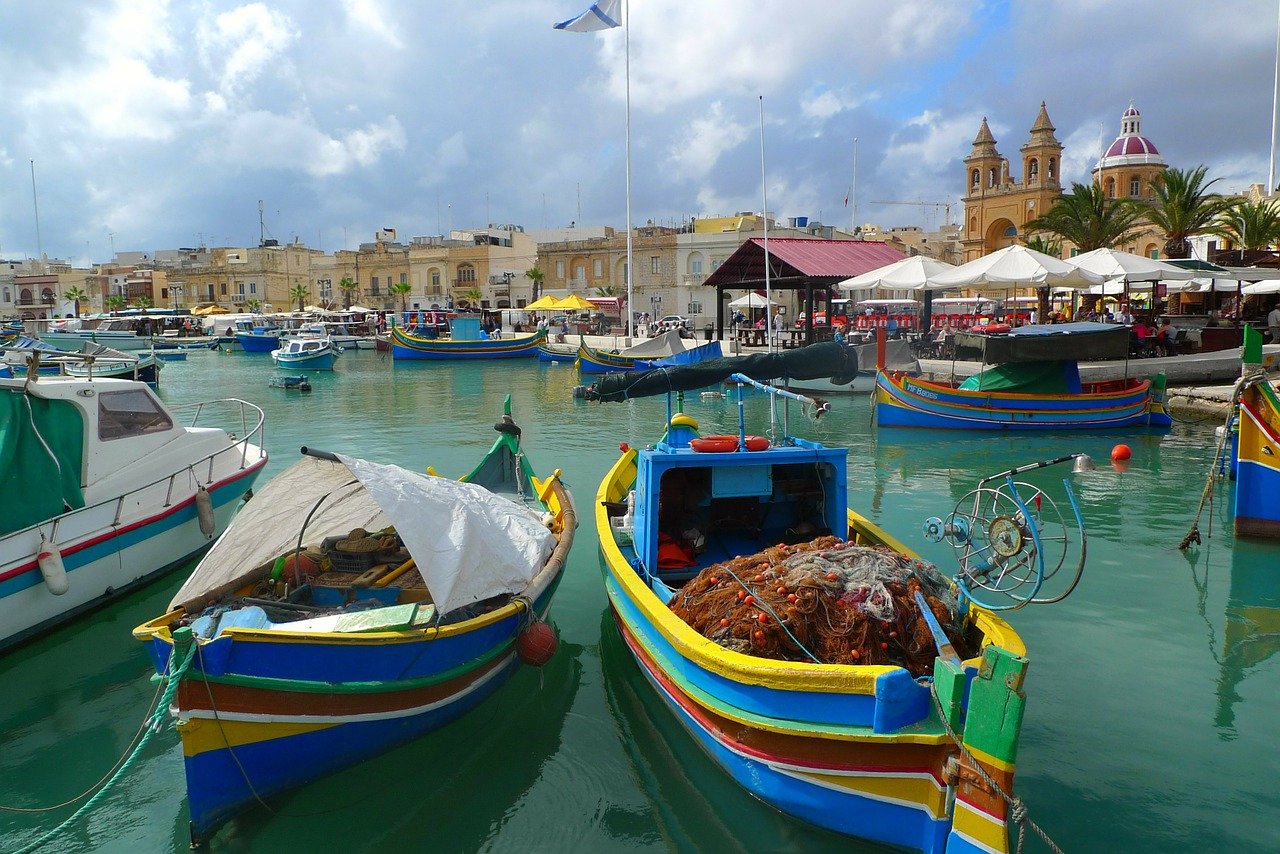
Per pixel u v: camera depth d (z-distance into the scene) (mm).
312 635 5836
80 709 7656
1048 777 6227
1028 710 7191
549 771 6680
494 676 7535
